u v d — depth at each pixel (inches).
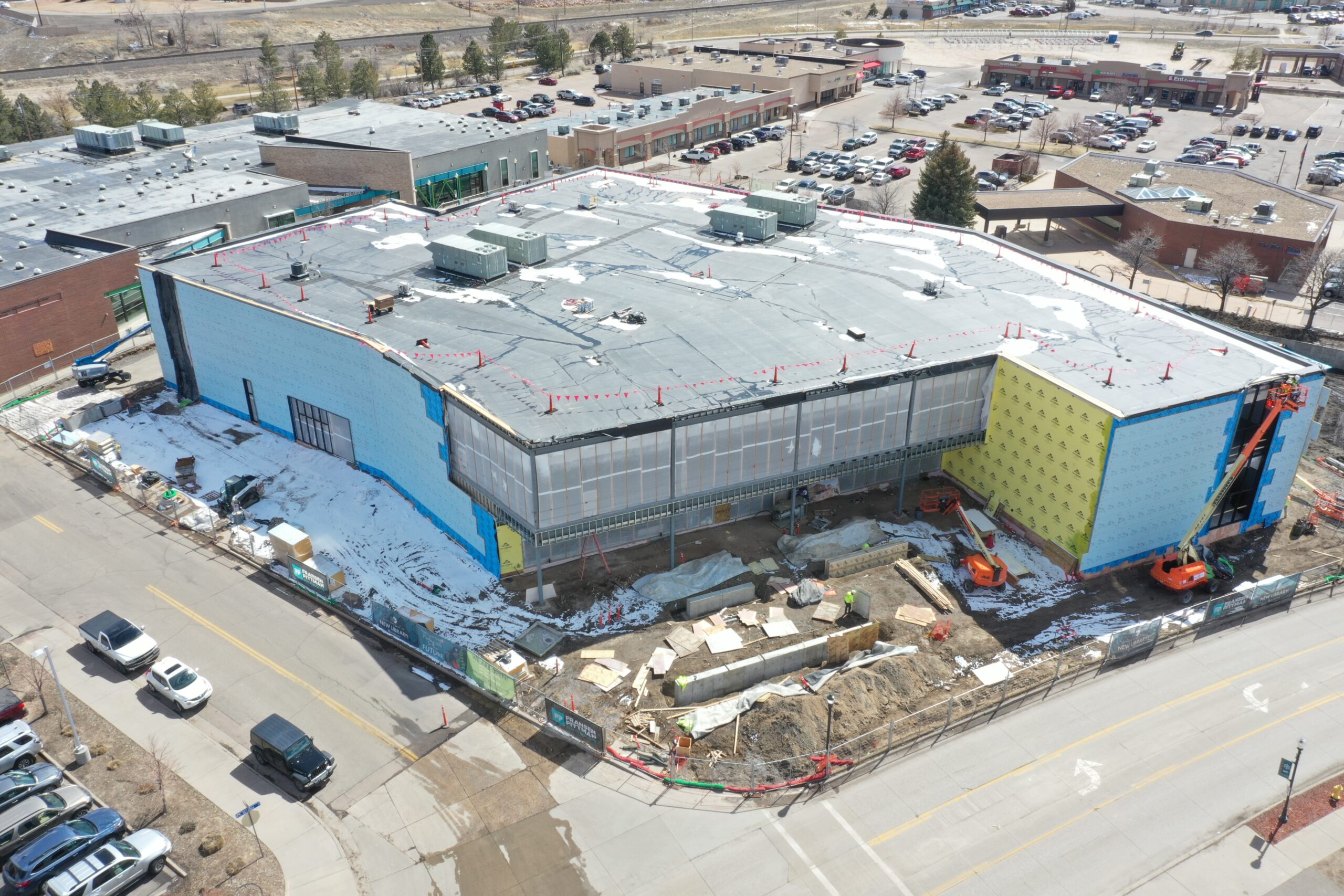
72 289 3346.5
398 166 4355.3
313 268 3046.3
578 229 3430.1
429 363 2410.2
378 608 2151.8
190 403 3169.3
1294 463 2507.4
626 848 1688.0
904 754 1877.5
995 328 2642.7
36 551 2449.6
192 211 3762.3
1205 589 2343.8
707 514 2524.6
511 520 2204.7
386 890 1612.9
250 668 2082.9
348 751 1879.9
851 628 2150.6
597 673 2065.7
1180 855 1679.4
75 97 6692.9
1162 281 4301.2
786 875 1637.6
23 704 1935.3
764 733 1898.4
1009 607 2279.8
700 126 6520.7
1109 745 1898.4
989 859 1665.8
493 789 1802.4
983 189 5565.9
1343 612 2269.9
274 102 6712.6
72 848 1606.8
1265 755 1878.7
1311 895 1606.8
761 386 2314.2
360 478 2736.2
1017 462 2497.5
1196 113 7662.4
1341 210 5226.4
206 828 1718.8
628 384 2317.9
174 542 2491.4
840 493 2669.8
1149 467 2281.0
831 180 5689.0
